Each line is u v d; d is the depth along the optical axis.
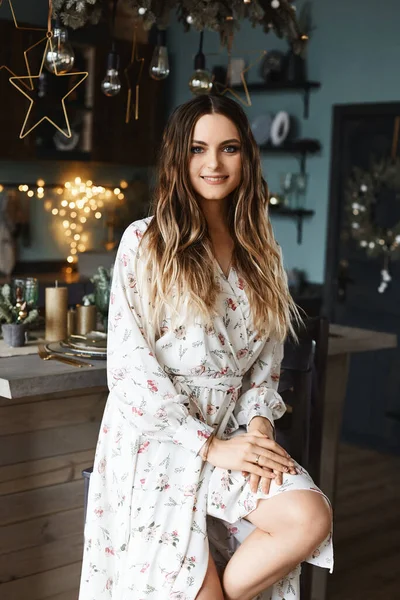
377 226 5.44
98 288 2.84
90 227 6.34
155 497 1.88
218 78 6.14
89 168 6.35
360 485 4.58
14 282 2.87
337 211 5.66
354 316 5.59
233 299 1.96
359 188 5.53
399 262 5.33
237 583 1.85
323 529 1.78
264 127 6.01
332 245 5.69
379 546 3.68
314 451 2.44
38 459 2.52
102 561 1.99
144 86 6.26
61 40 2.69
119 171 6.54
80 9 2.63
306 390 2.33
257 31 6.07
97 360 2.47
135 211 6.51
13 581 2.50
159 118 6.42
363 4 5.45
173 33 6.57
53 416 2.54
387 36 5.32
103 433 2.00
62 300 2.75
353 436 5.58
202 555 1.87
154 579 1.88
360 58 5.50
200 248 1.92
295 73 5.79
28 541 2.53
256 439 1.87
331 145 5.67
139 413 1.87
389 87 5.34
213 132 1.90
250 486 1.85
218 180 1.92
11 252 5.80
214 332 1.90
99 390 2.66
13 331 2.62
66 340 2.63
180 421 1.87
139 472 1.90
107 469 1.98
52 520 2.58
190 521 1.87
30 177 6.01
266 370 2.09
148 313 1.91
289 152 5.95
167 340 1.90
